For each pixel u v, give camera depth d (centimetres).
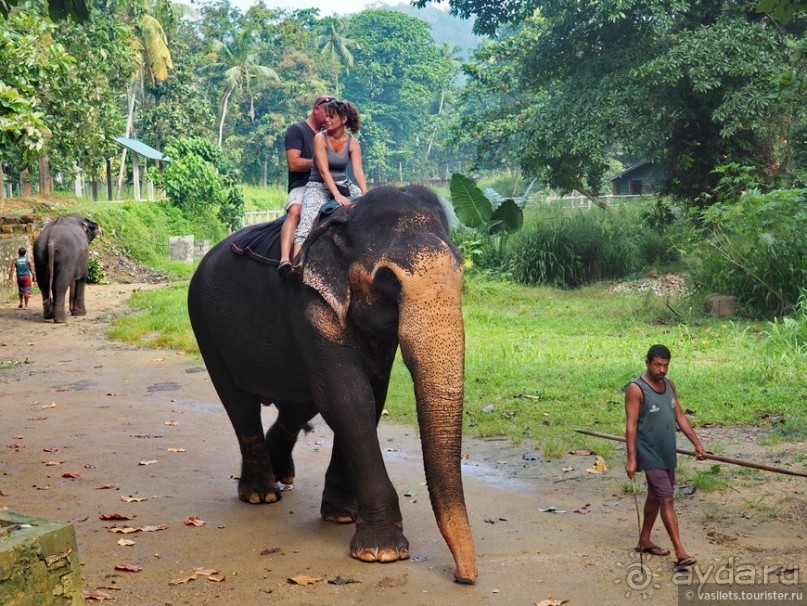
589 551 535
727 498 634
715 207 1712
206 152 4200
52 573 366
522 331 1501
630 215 2533
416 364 467
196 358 1323
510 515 612
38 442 848
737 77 2075
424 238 487
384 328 506
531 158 2384
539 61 2481
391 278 490
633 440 516
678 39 2209
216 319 643
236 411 668
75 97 2458
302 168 597
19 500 658
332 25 8169
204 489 693
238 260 628
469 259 2166
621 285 2136
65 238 1778
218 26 7188
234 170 4325
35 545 358
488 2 2552
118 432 890
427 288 473
